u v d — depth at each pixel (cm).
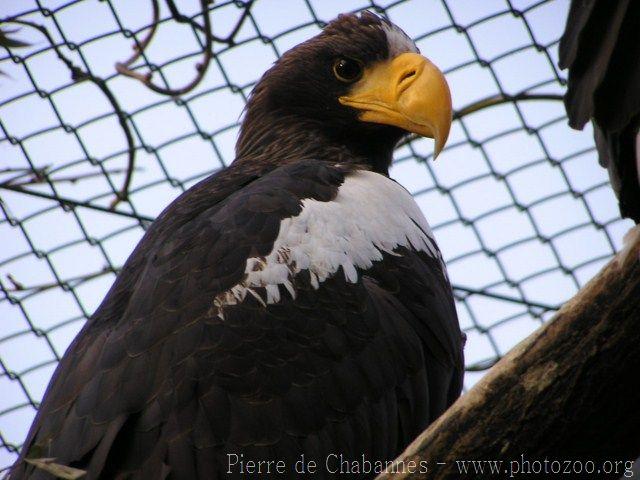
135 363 697
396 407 736
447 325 787
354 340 730
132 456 672
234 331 706
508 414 614
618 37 616
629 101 611
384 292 763
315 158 945
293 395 702
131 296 746
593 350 600
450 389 796
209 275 727
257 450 684
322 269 743
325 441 702
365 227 780
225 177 872
